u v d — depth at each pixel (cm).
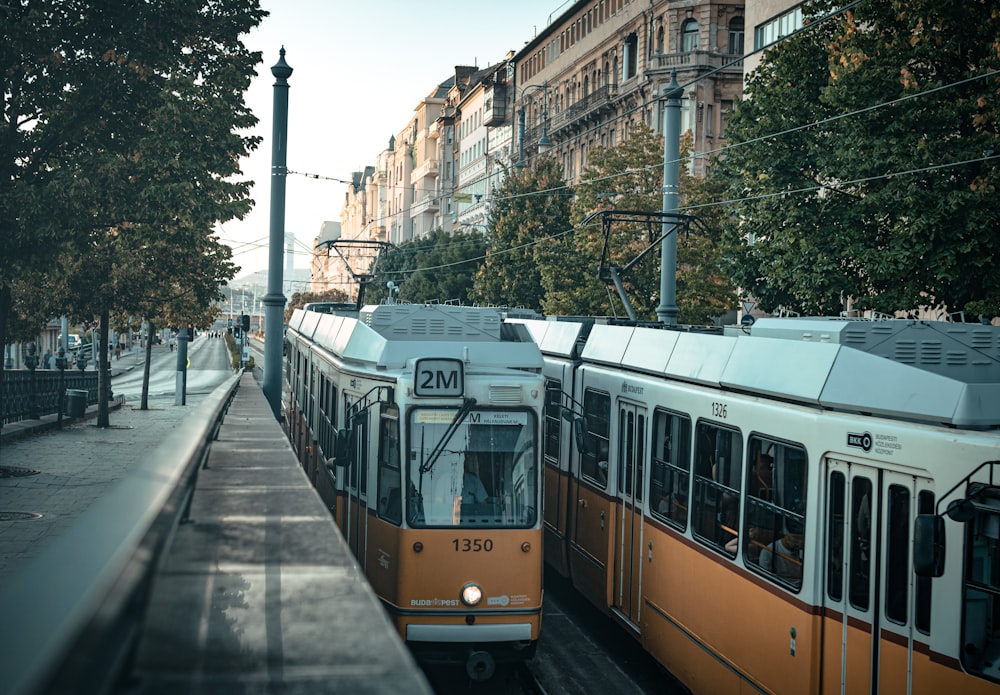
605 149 3497
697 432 916
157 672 190
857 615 666
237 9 1900
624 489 1096
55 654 117
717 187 3275
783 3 3481
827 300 1897
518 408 995
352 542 1086
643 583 1030
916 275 1712
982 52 1648
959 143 1642
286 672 208
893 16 1723
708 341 939
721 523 857
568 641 1172
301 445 1781
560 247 3594
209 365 8762
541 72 6812
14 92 1775
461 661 972
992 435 583
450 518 973
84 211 1762
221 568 306
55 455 2275
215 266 3195
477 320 1169
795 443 741
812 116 1953
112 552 168
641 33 5141
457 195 7931
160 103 1842
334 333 1356
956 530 589
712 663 859
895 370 674
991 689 561
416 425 979
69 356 6512
